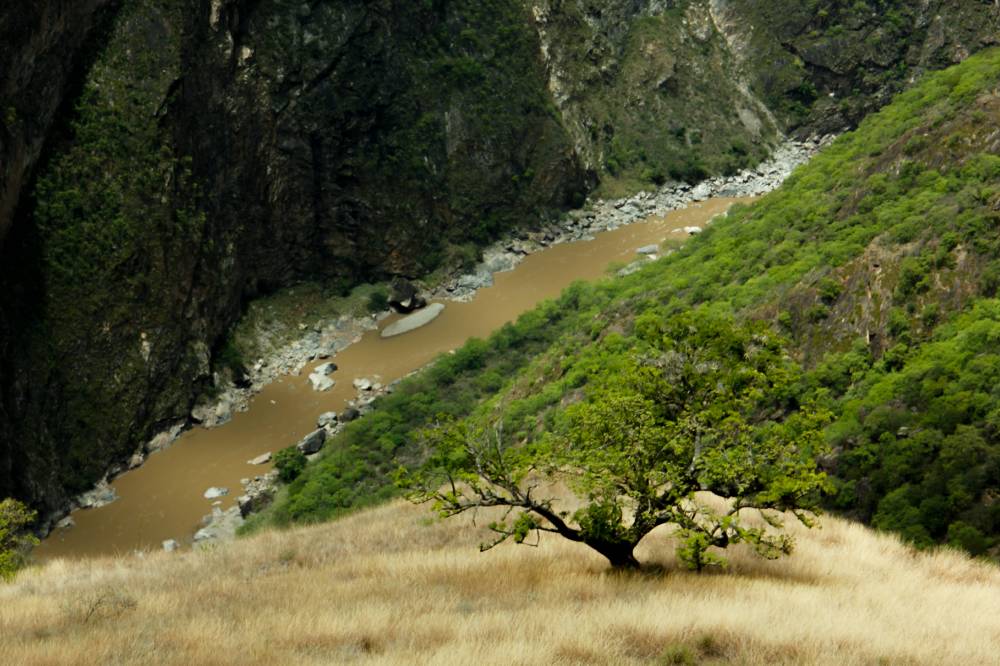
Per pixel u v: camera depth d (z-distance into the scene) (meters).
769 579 20.45
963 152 55.88
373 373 79.31
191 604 19.84
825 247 55.22
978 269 44.81
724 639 15.08
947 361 38.50
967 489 30.34
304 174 87.12
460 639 15.09
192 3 77.12
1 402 58.06
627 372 22.50
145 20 74.50
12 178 63.38
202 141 78.00
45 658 14.84
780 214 66.50
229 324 80.38
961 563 24.69
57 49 67.88
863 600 18.59
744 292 55.56
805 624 15.86
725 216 86.38
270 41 84.81
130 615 18.98
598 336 63.72
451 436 20.69
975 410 34.09
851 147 72.62
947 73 71.44
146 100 73.44
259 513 59.78
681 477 20.23
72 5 69.06
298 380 78.38
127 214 70.56
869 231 52.91
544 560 22.44
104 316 67.75
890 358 43.16
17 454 58.19
